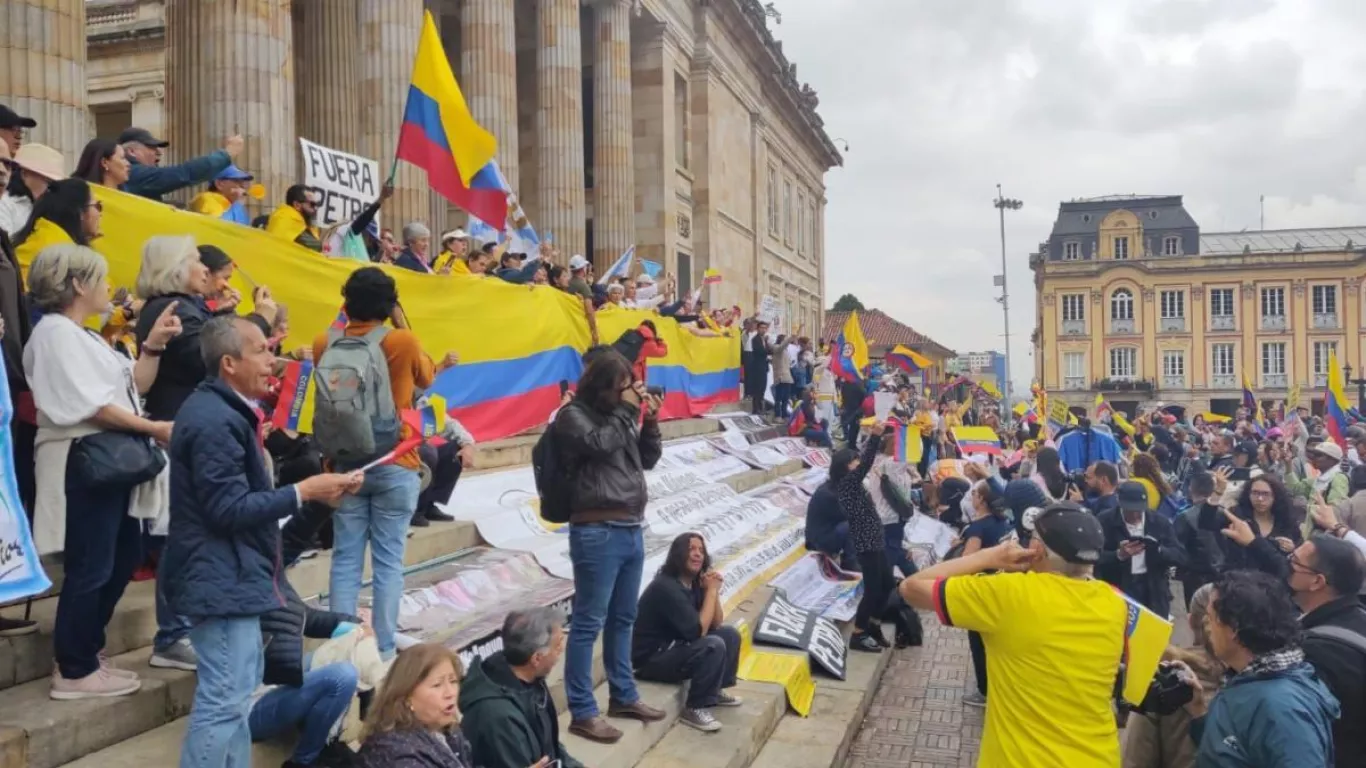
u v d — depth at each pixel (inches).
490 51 713.6
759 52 1416.1
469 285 411.2
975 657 354.3
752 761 269.0
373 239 407.2
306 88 629.9
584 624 227.9
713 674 269.6
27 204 208.8
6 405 145.9
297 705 169.0
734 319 886.4
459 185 334.3
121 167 249.9
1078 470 573.0
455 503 345.4
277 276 294.7
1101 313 2933.1
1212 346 2861.7
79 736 160.4
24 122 207.9
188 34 425.4
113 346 211.8
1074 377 2952.8
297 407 196.1
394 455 183.5
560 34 840.3
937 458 807.7
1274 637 154.4
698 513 474.3
